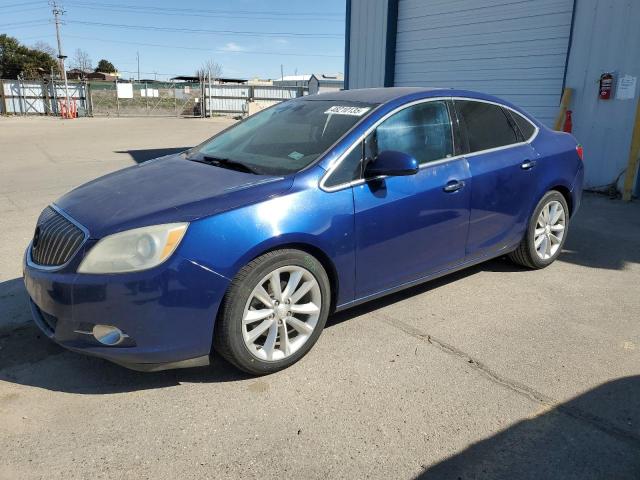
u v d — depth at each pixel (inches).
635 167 308.2
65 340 113.7
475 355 134.0
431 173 150.2
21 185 362.3
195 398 115.7
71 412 110.9
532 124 188.4
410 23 448.1
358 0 484.4
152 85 1550.2
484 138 169.5
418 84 450.9
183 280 109.2
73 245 114.0
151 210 115.3
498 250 176.6
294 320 126.4
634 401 114.9
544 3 350.6
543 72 358.3
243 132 167.8
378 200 136.6
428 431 105.0
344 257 131.9
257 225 116.7
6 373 125.7
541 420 108.4
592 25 319.9
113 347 110.2
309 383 121.3
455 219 156.6
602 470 95.0
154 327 109.2
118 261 108.2
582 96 331.0
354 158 135.6
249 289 116.5
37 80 1414.9
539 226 189.8
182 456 98.0
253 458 97.6
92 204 124.8
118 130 875.4
